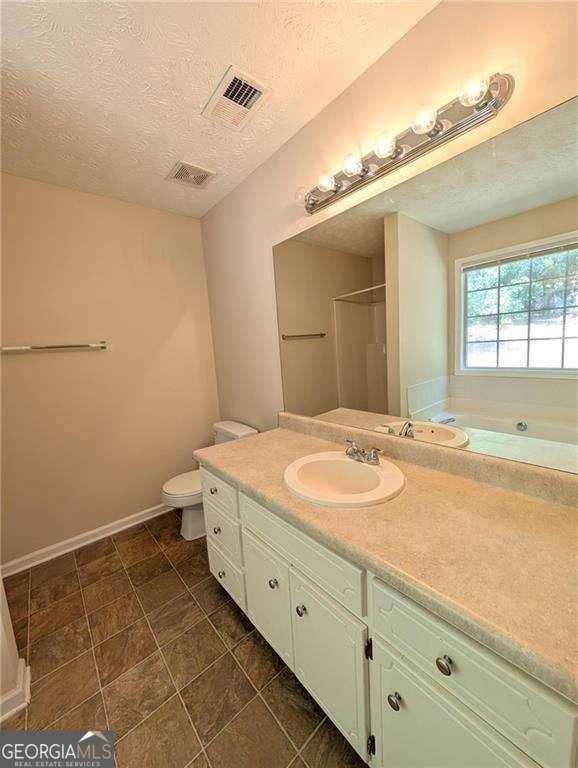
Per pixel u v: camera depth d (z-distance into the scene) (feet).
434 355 3.80
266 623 4.07
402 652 2.34
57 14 3.10
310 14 3.29
